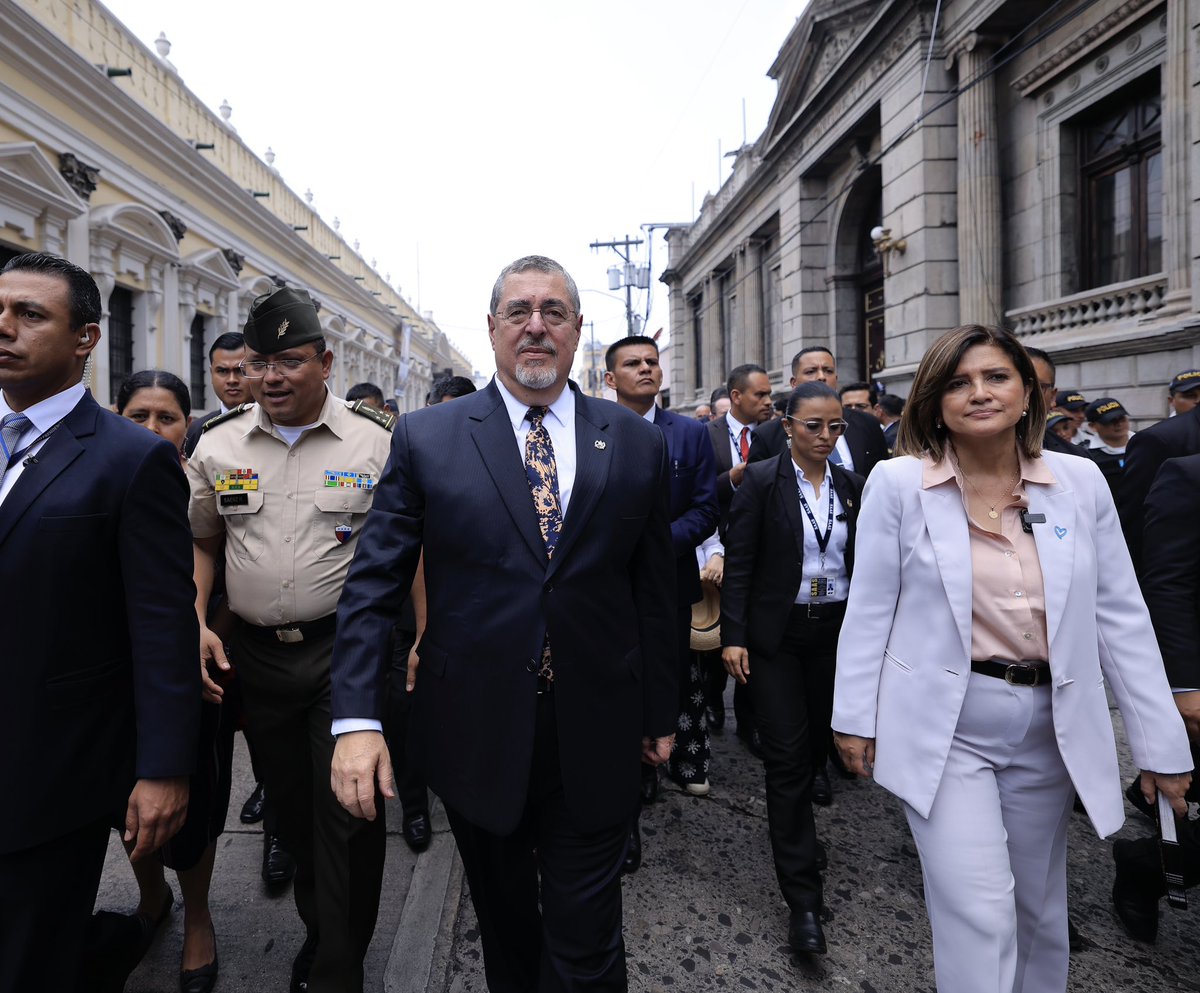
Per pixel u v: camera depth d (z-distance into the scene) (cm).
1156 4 734
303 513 219
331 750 206
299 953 218
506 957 190
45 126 895
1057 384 855
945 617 174
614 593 177
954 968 162
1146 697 171
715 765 391
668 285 3017
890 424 607
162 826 161
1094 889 278
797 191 1552
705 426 339
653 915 265
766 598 269
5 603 148
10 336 151
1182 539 208
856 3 1253
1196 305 659
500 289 180
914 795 173
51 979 154
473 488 170
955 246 1029
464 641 170
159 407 268
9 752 147
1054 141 891
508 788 165
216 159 1427
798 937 237
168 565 166
